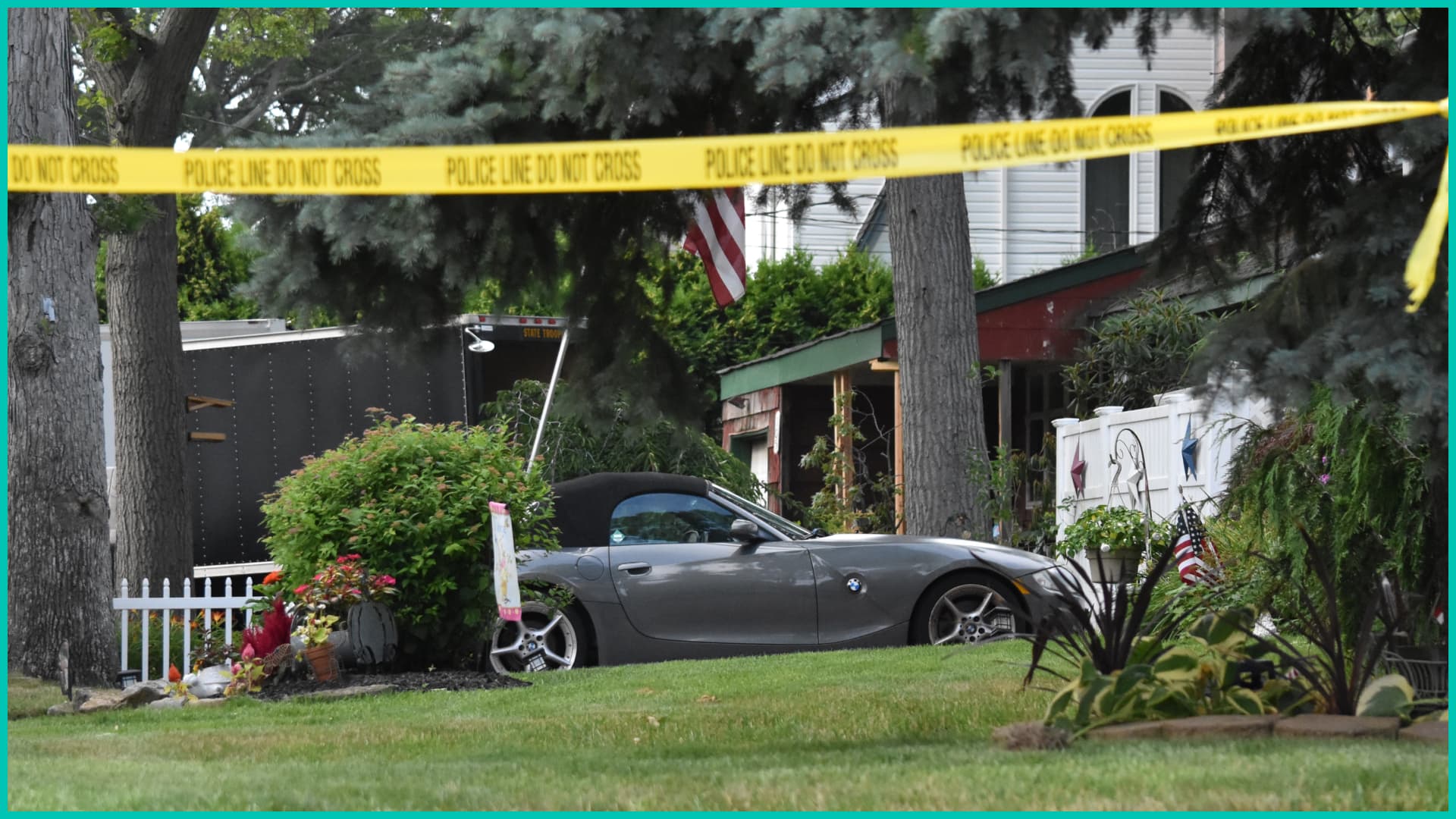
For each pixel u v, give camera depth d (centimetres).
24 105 1255
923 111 657
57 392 1283
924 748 754
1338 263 684
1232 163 878
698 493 1461
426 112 786
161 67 1775
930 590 1423
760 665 1232
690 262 1170
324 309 924
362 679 1227
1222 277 930
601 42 686
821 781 652
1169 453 1559
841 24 634
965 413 1820
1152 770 632
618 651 1390
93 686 1282
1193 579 1259
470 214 884
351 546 1315
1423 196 685
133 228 1327
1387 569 902
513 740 873
